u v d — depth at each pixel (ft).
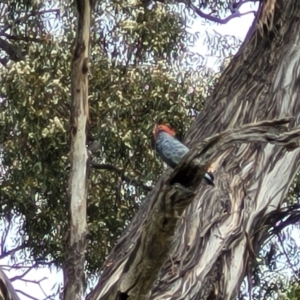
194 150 15.43
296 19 24.67
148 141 39.68
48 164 39.91
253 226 22.07
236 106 23.67
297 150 23.16
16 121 38.78
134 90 40.09
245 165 22.29
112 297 17.51
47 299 40.29
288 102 23.71
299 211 28.09
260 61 24.39
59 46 39.34
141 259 16.31
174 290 19.90
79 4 25.68
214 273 20.62
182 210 15.55
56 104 38.96
